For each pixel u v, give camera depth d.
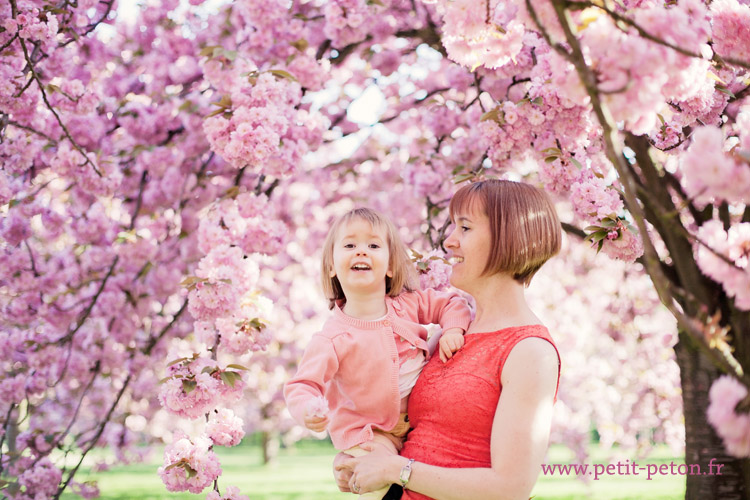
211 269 3.18
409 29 5.50
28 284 5.15
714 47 2.25
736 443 1.33
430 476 1.70
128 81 5.63
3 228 4.94
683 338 3.62
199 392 2.77
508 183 1.96
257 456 24.03
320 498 11.11
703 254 1.57
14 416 5.31
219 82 4.10
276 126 3.33
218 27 5.27
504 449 1.65
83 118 4.80
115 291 5.49
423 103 6.49
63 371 5.41
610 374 7.29
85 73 5.34
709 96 2.58
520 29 1.92
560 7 1.27
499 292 1.92
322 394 2.02
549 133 3.27
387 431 2.01
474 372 1.79
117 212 6.30
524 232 1.87
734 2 2.21
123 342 5.84
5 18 3.72
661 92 1.45
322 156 7.77
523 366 1.71
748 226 1.55
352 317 2.14
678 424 7.41
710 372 3.49
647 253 1.22
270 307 3.25
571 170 3.06
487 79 4.94
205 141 5.50
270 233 3.81
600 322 7.69
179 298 6.13
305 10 5.11
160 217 5.79
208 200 5.82
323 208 7.60
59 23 4.29
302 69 4.45
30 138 4.55
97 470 7.15
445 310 2.13
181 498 10.56
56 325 5.29
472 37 1.89
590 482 7.43
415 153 6.88
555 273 7.65
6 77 3.86
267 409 14.73
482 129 3.35
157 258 5.70
